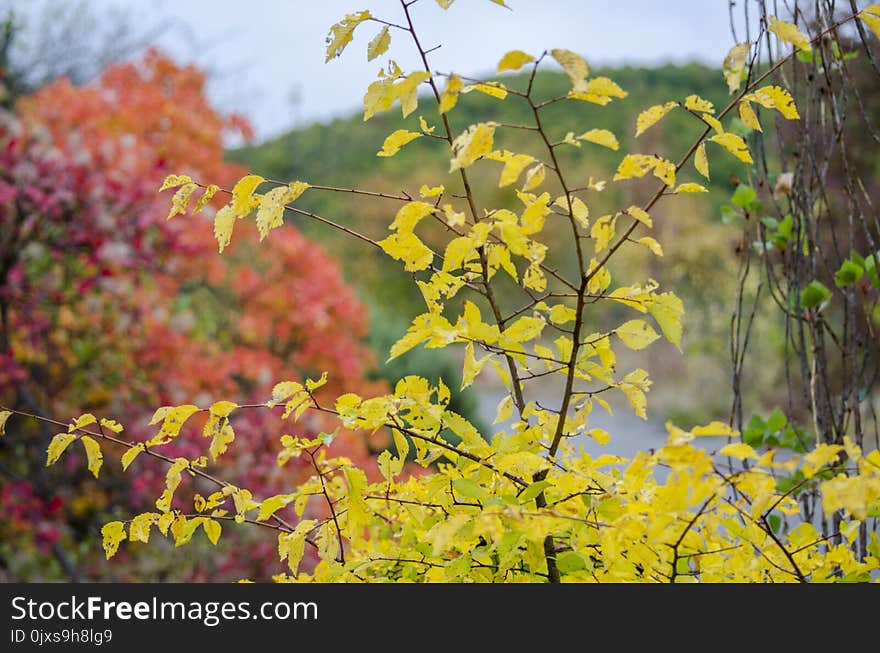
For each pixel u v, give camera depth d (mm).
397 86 1073
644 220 1171
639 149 18062
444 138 1191
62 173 3791
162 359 4027
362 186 18875
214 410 1306
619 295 1245
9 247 3754
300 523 1374
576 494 1228
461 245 1121
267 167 21062
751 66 1353
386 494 1362
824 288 1770
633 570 1279
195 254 4105
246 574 3848
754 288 8062
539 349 1405
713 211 15867
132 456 1325
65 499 3816
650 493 1183
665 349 9969
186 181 1238
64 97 4164
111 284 3834
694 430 929
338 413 1316
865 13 1181
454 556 1381
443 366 6914
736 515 1386
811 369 1892
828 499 966
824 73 1839
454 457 1352
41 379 3938
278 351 4938
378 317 7359
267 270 5082
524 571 1330
